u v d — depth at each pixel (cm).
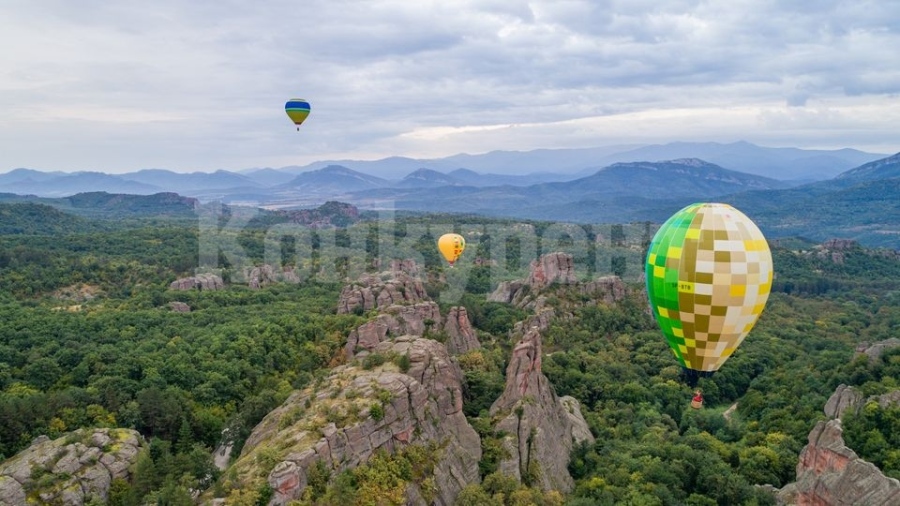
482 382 8338
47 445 6456
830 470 6412
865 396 8294
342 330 11719
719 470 7212
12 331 11644
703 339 6481
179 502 5278
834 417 8338
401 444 6125
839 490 6034
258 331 11881
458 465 6350
